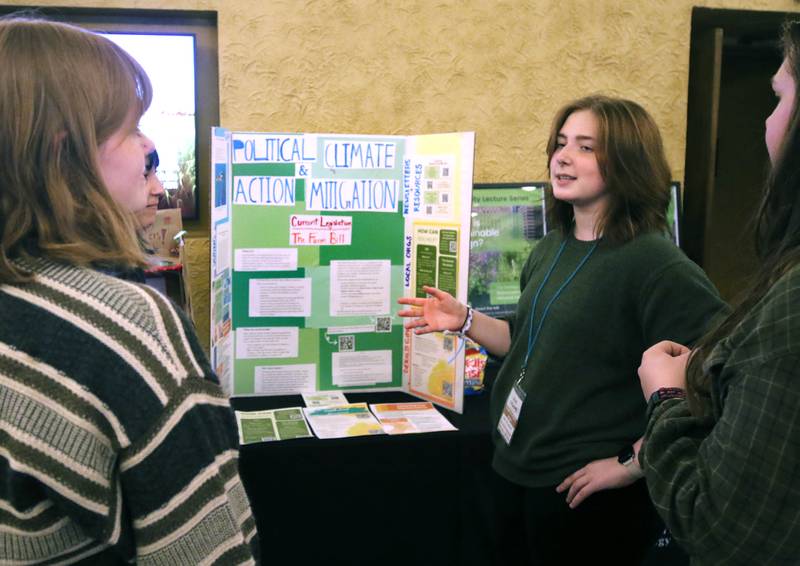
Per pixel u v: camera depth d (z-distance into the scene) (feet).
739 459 2.28
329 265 6.66
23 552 2.27
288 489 5.67
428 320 5.97
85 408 2.19
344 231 6.63
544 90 8.74
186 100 8.02
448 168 6.19
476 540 5.96
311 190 6.53
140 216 6.16
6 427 2.17
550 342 5.00
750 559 2.32
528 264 5.89
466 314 5.96
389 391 6.98
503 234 8.32
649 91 9.04
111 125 2.45
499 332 6.04
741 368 2.35
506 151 8.76
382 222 6.66
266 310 6.66
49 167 2.28
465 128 8.61
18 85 2.25
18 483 2.17
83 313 2.24
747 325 2.44
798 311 2.23
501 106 8.66
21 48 2.29
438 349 6.50
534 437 5.02
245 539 2.66
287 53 8.04
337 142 6.49
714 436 2.46
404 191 6.62
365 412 6.34
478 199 8.22
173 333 2.41
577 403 4.88
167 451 2.27
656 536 5.03
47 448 2.16
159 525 2.29
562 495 4.92
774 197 2.63
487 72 8.55
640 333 4.77
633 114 4.96
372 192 6.60
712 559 2.42
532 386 5.06
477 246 8.25
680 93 9.12
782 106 2.60
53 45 2.33
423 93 8.43
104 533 2.25
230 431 2.61
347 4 8.07
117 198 2.61
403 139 6.54
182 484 2.30
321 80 8.16
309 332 6.76
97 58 2.41
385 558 5.91
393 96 8.37
